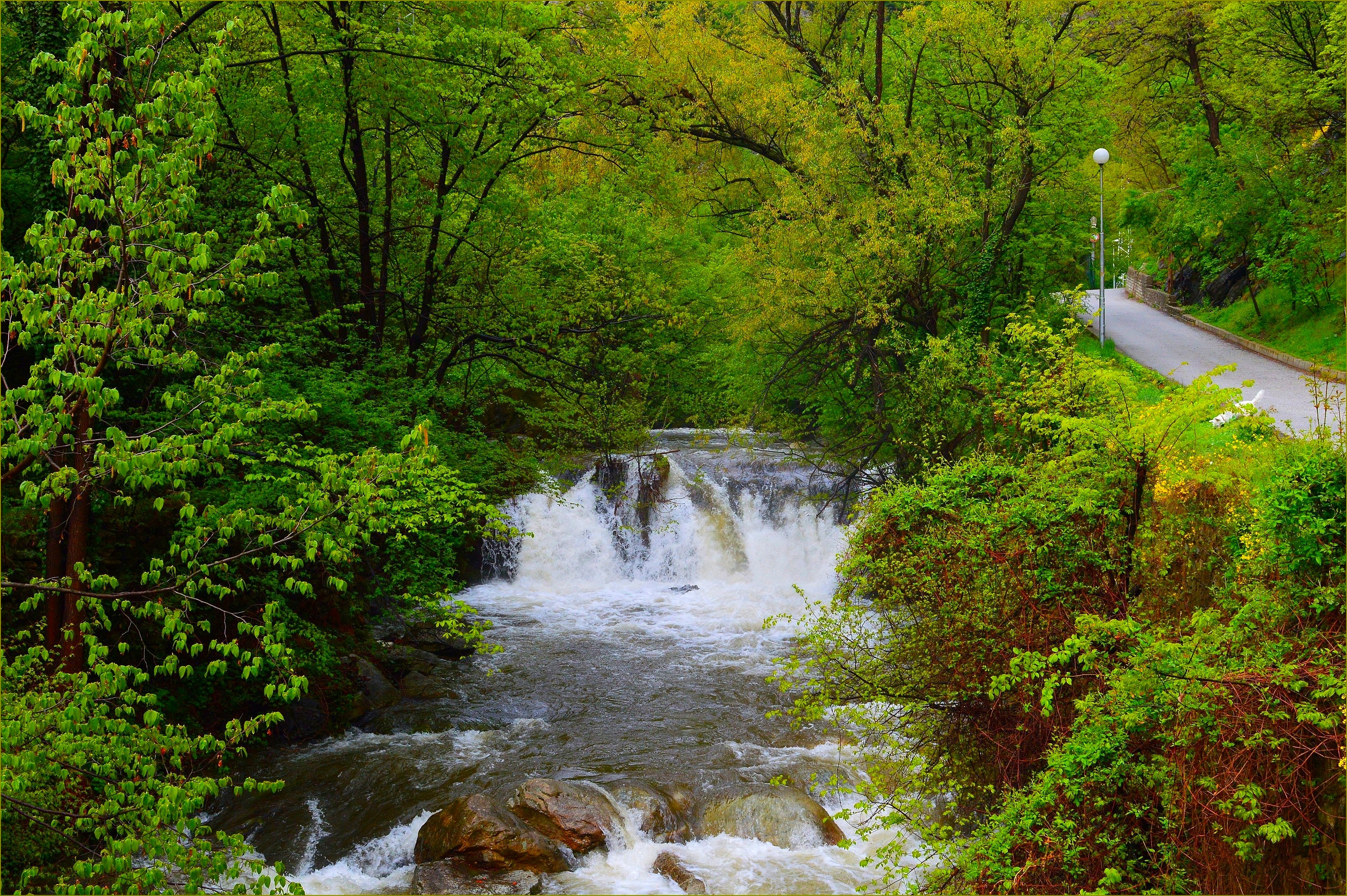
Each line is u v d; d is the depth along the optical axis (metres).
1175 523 8.71
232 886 9.26
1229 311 35.84
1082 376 9.37
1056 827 7.11
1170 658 6.77
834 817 9.32
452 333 20.14
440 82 15.97
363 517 7.10
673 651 17.39
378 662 15.36
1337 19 26.67
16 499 11.38
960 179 21.80
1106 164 36.50
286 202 6.78
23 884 6.35
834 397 22.34
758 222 21.53
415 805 11.11
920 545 9.78
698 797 11.19
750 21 24.14
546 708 14.48
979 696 8.96
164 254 6.45
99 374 7.63
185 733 7.03
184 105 6.64
